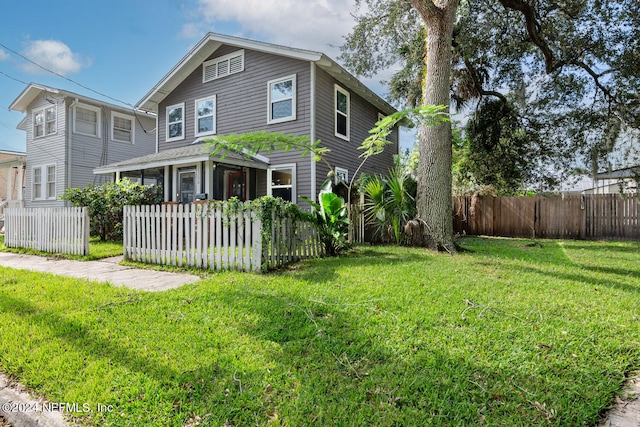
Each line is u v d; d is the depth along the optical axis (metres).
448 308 3.43
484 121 13.84
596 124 12.38
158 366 2.34
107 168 12.34
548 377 2.21
